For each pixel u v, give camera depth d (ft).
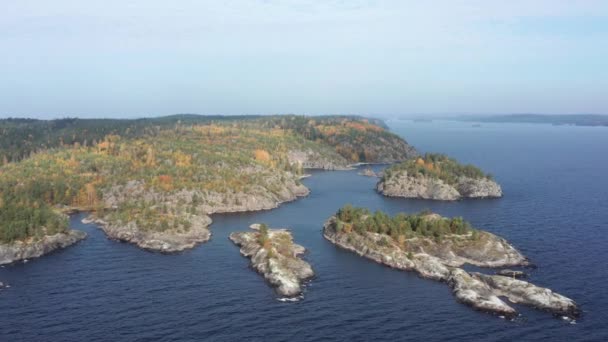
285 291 459.32
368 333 382.42
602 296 453.17
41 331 381.40
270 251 540.52
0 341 364.58
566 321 403.75
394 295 461.37
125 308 424.46
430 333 383.24
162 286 479.00
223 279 500.74
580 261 547.90
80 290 467.11
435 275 507.71
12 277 504.43
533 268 528.63
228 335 376.07
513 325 397.60
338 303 441.27
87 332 379.76
